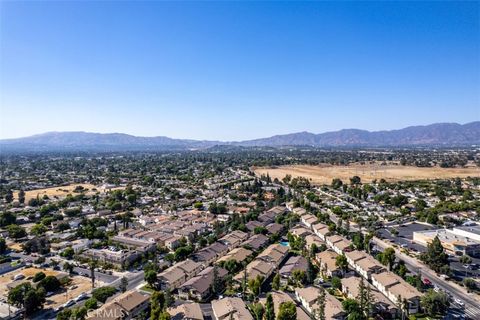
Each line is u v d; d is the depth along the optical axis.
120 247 150.75
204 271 121.94
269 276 122.19
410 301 95.31
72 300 103.31
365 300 91.19
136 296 99.69
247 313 91.06
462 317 91.88
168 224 191.50
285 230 183.88
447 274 118.31
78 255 141.88
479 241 148.88
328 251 138.88
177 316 88.62
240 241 161.25
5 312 95.56
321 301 89.56
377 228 183.00
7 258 138.25
